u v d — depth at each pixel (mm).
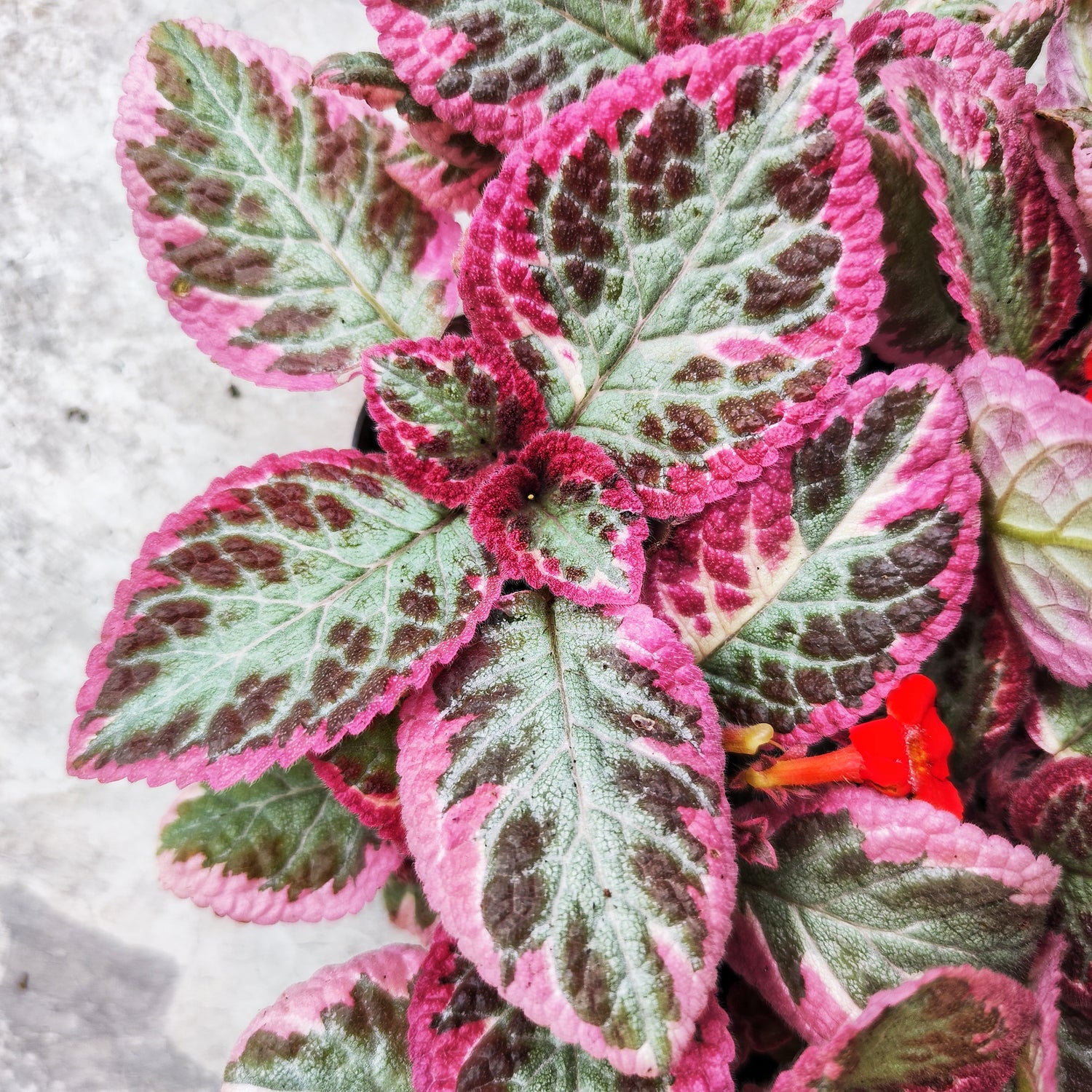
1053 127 221
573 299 213
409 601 210
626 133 199
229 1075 235
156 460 330
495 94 220
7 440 327
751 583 221
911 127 203
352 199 242
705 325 212
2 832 322
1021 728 245
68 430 329
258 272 234
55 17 340
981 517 215
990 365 203
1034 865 204
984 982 193
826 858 219
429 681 210
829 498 214
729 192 203
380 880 252
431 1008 212
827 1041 189
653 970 184
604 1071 207
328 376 238
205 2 338
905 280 233
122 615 201
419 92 217
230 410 332
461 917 188
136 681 198
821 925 218
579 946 185
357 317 240
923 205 224
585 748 201
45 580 328
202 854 248
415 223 247
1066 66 241
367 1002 242
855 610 214
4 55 338
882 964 213
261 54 236
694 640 226
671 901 188
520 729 203
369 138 245
